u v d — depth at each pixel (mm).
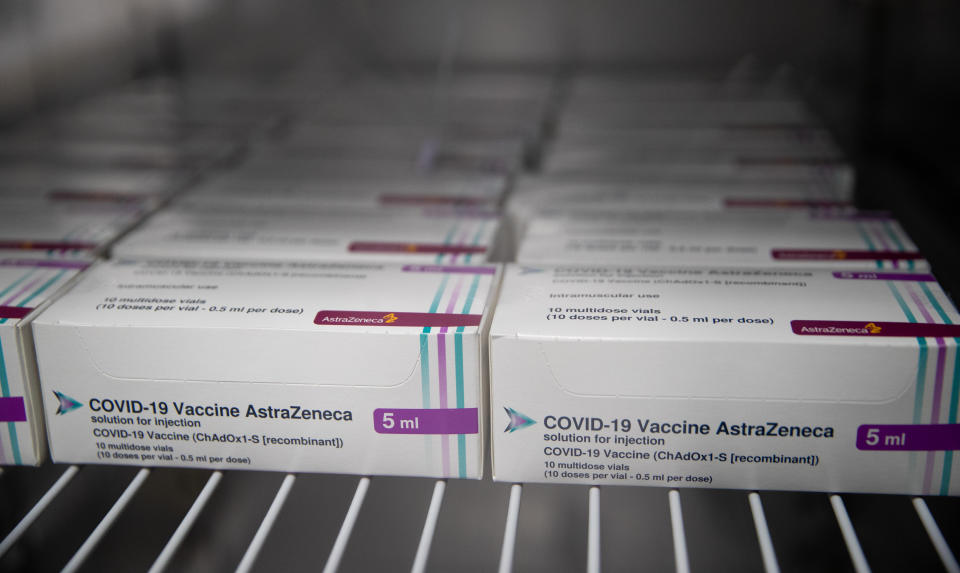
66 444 602
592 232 733
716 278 626
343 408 573
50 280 636
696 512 743
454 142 1019
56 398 589
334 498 767
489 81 1275
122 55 1280
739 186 859
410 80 1301
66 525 741
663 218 766
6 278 639
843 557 714
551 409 563
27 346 579
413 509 765
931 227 922
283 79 1311
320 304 591
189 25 1293
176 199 847
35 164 950
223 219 776
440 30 1277
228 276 640
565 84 1257
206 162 960
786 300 585
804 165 924
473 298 600
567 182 888
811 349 530
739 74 1248
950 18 995
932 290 597
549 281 626
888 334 536
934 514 716
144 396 583
